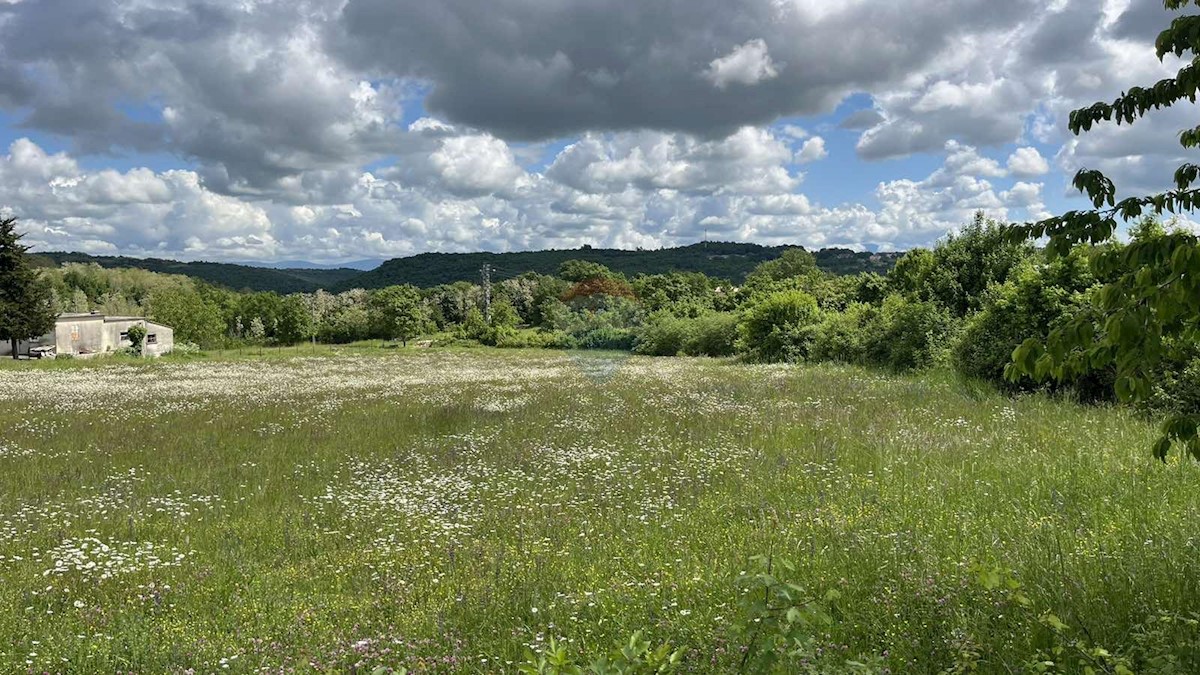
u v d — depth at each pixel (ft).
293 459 42.01
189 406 69.77
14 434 52.47
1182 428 14.14
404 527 28.07
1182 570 16.46
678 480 33.60
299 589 21.50
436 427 52.70
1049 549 18.33
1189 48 12.98
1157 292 10.91
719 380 80.59
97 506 31.76
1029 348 13.23
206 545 26.40
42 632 17.81
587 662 14.35
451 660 15.33
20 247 195.00
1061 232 14.26
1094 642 13.05
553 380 90.48
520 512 29.68
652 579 20.48
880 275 135.95
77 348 220.02
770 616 10.78
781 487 31.35
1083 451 32.89
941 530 22.63
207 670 15.28
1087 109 14.88
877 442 38.81
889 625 15.66
